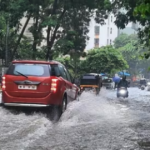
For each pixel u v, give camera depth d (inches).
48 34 1194.6
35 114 384.5
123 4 808.9
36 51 1211.9
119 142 254.4
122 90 805.2
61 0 1139.9
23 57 1379.2
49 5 1185.4
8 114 378.6
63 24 1221.1
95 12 1246.3
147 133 293.4
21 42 1343.5
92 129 309.9
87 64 2225.6
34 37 1184.2
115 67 2241.6
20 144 238.2
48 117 379.6
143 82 1700.3
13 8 1040.2
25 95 376.5
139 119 382.0
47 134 281.0
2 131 288.8
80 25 1254.3
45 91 375.6
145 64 3248.0
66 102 414.3
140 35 821.2
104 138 268.8
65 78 434.6
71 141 254.7
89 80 1058.1
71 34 1149.7
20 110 391.5
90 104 485.4
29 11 1066.1
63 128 314.2
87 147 234.8
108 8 880.3
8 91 380.5
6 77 383.2
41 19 1146.7
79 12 1237.1
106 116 398.9
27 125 319.0
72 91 453.4
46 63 388.2
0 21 1151.6
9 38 1323.8
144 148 235.1
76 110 410.3
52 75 382.0
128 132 297.3
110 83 1600.6
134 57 3115.2
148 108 531.5
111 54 2236.7
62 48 1123.3
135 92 1224.2
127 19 861.2
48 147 231.8
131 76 3238.2
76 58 1283.2
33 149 224.1
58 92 378.9
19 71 384.2
